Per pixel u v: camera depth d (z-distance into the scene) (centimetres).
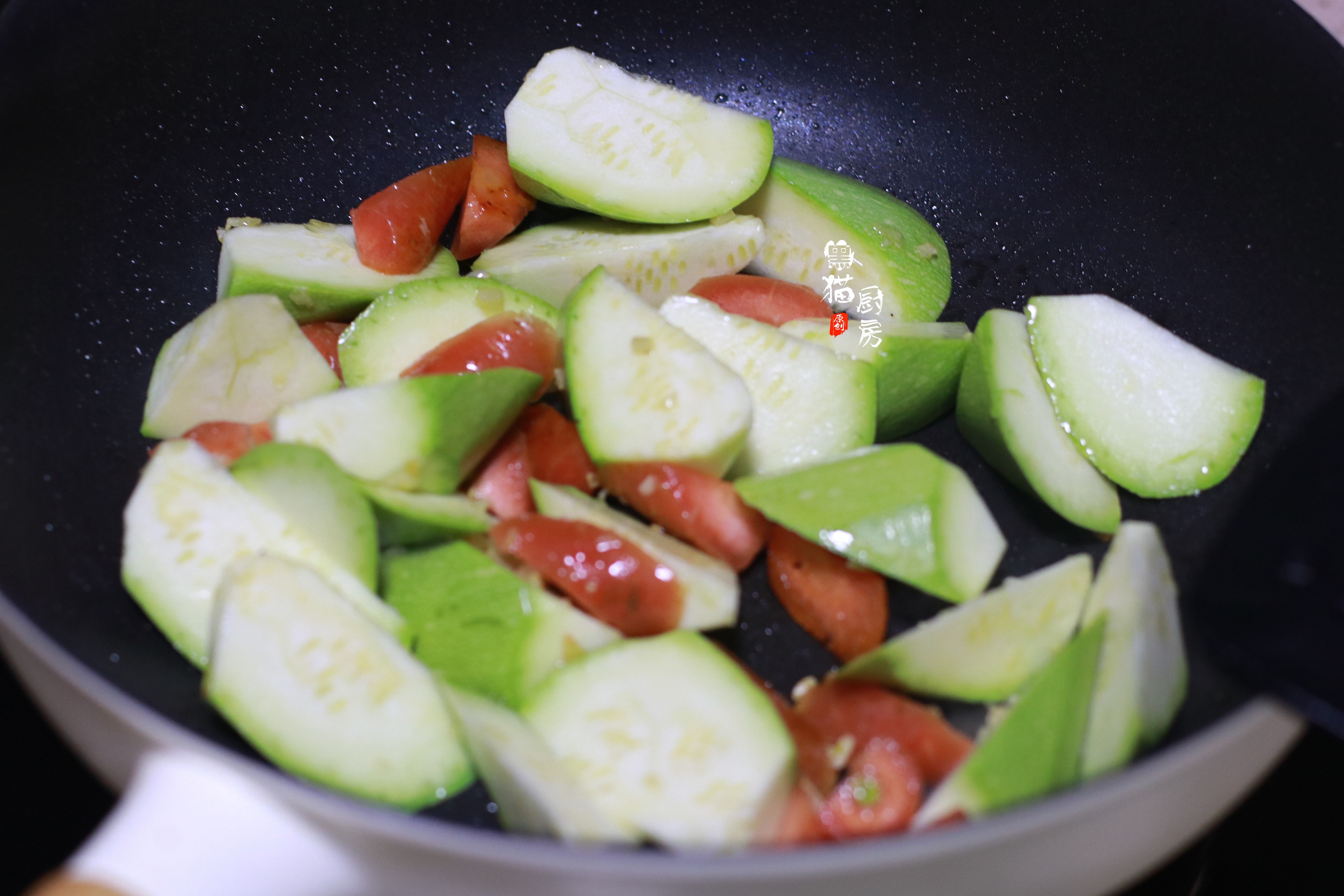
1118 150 70
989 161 72
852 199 70
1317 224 66
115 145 68
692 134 69
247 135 70
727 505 63
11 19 64
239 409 65
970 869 54
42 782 62
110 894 54
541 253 69
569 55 69
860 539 61
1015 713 58
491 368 64
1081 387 66
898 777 59
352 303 67
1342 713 56
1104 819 55
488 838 54
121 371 66
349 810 54
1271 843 62
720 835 58
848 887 54
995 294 70
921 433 67
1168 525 65
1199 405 65
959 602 61
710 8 73
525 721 60
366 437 62
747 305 68
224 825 54
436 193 69
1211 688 61
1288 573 58
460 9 72
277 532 61
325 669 59
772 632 64
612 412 63
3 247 64
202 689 60
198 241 69
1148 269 69
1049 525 66
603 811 58
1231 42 67
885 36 72
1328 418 60
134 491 62
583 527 62
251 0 68
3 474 62
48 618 60
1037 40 70
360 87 72
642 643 60
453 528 62
